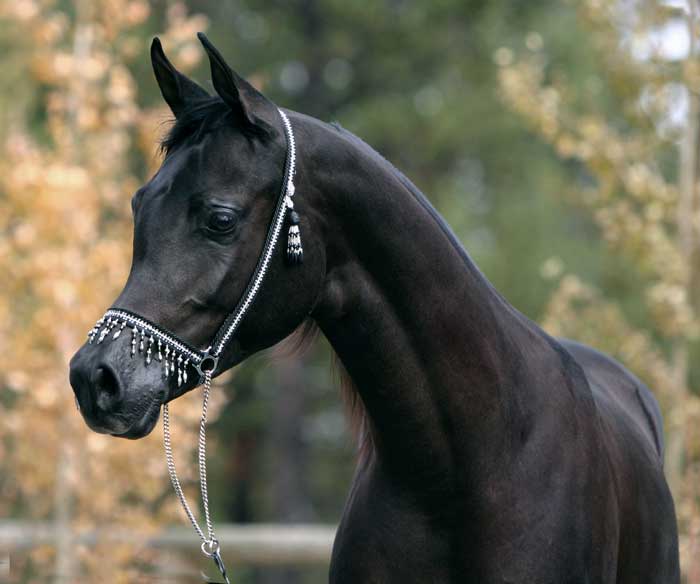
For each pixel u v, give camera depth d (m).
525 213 21.58
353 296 4.67
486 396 4.78
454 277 4.81
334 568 5.09
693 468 12.67
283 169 4.44
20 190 11.88
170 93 4.74
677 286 12.57
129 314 4.23
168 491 14.63
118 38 15.45
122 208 12.73
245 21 23.94
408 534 4.82
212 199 4.30
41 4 13.13
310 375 26.83
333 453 28.06
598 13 12.78
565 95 13.34
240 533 12.65
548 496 4.83
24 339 11.80
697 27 12.43
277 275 4.43
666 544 5.84
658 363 12.77
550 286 20.55
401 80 23.27
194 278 4.29
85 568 12.14
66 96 13.15
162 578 11.32
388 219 4.66
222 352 4.38
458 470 4.74
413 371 4.71
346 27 23.16
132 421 4.19
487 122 21.55
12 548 11.80
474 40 22.61
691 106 12.67
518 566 4.73
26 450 11.93
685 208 12.66
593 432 5.12
